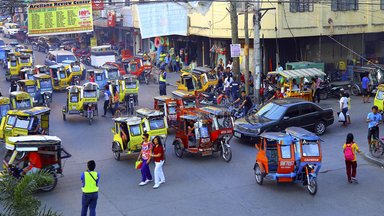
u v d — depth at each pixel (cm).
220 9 3656
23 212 1020
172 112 2414
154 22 3192
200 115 1978
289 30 3366
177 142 1997
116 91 2805
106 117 2825
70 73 3794
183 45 4634
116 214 1420
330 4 3478
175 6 3216
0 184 1061
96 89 2709
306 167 1527
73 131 2497
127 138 1950
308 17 3409
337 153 1964
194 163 1906
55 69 3753
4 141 2128
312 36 3544
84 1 2736
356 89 3169
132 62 4050
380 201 1468
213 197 1535
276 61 3556
